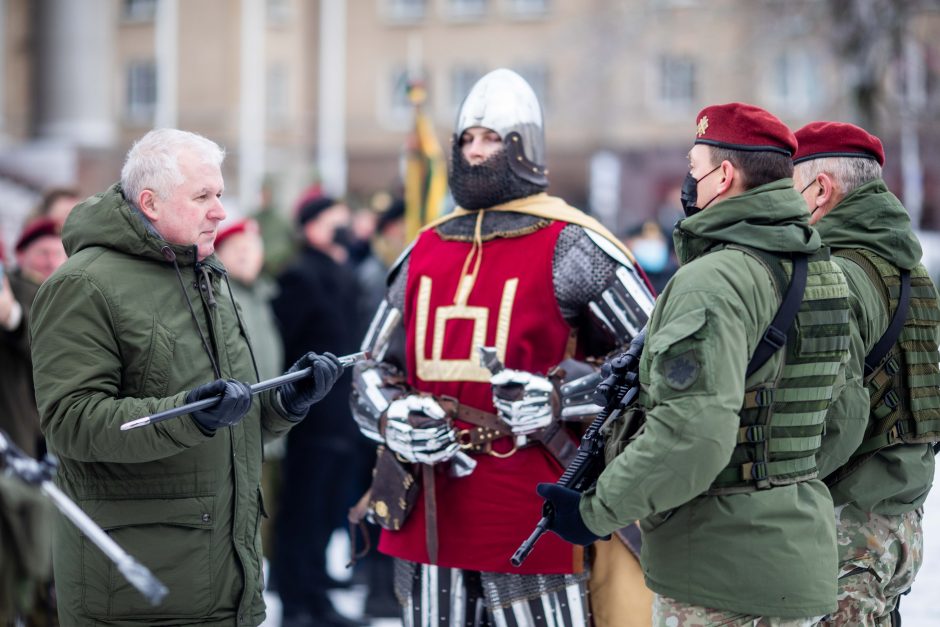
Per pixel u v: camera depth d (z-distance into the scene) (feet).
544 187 15.03
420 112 27.48
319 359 12.56
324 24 123.03
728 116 11.38
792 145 11.38
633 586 14.25
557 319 14.25
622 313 14.15
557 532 11.30
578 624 13.99
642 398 11.37
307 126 123.34
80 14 97.40
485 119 14.71
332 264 24.68
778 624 10.84
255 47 116.88
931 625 20.56
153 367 11.93
